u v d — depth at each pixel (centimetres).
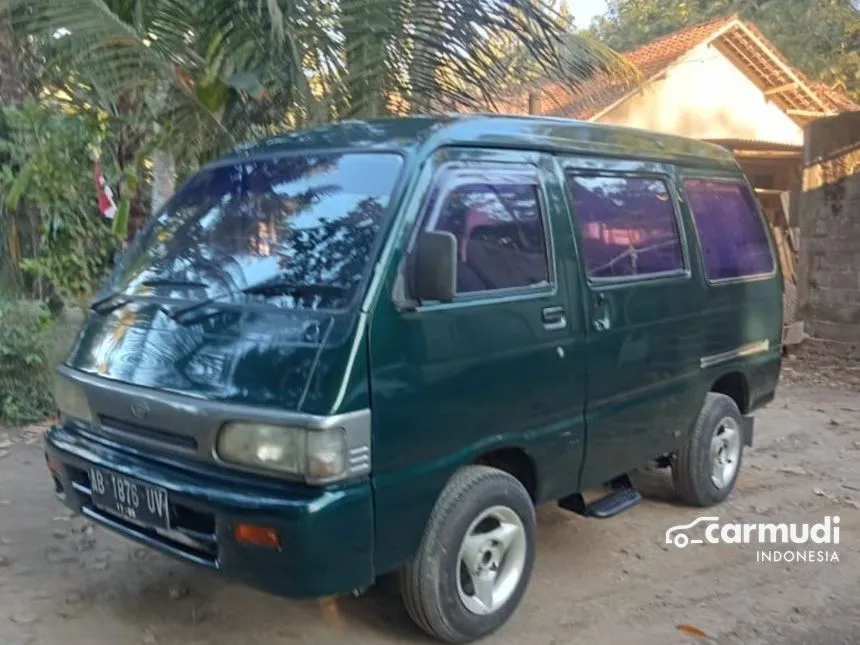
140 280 413
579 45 741
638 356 463
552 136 435
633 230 471
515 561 402
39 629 390
